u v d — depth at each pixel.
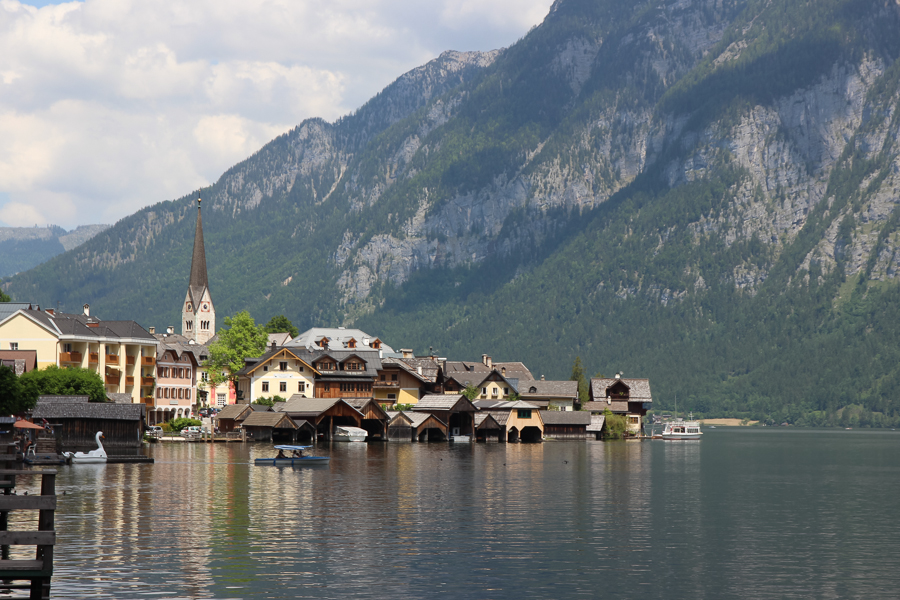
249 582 42.34
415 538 53.91
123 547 49.81
